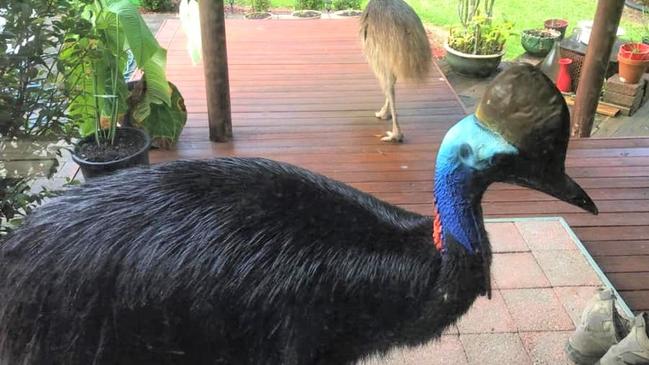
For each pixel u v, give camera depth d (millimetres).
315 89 4719
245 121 4234
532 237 2990
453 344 2400
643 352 2025
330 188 1720
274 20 6172
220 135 3941
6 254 1596
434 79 4867
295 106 4453
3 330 1570
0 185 2512
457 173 1438
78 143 3262
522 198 3404
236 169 1716
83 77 3146
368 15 3775
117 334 1533
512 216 3264
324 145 3951
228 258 1532
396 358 2336
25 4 2439
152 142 3816
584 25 5578
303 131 4117
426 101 4551
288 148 3912
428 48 3822
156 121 3742
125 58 3297
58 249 1547
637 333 2062
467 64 5504
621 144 4020
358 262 1572
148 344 1558
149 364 1597
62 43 2820
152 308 1515
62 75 2924
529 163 1338
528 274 2756
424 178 3615
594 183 3594
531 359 2355
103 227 1562
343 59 5258
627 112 5066
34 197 2561
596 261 2984
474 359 2348
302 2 6883
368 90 4715
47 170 2775
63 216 1608
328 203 1659
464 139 1396
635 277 2893
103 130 3396
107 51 3105
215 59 3705
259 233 1568
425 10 7168
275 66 5113
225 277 1522
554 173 1347
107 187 1676
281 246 1561
